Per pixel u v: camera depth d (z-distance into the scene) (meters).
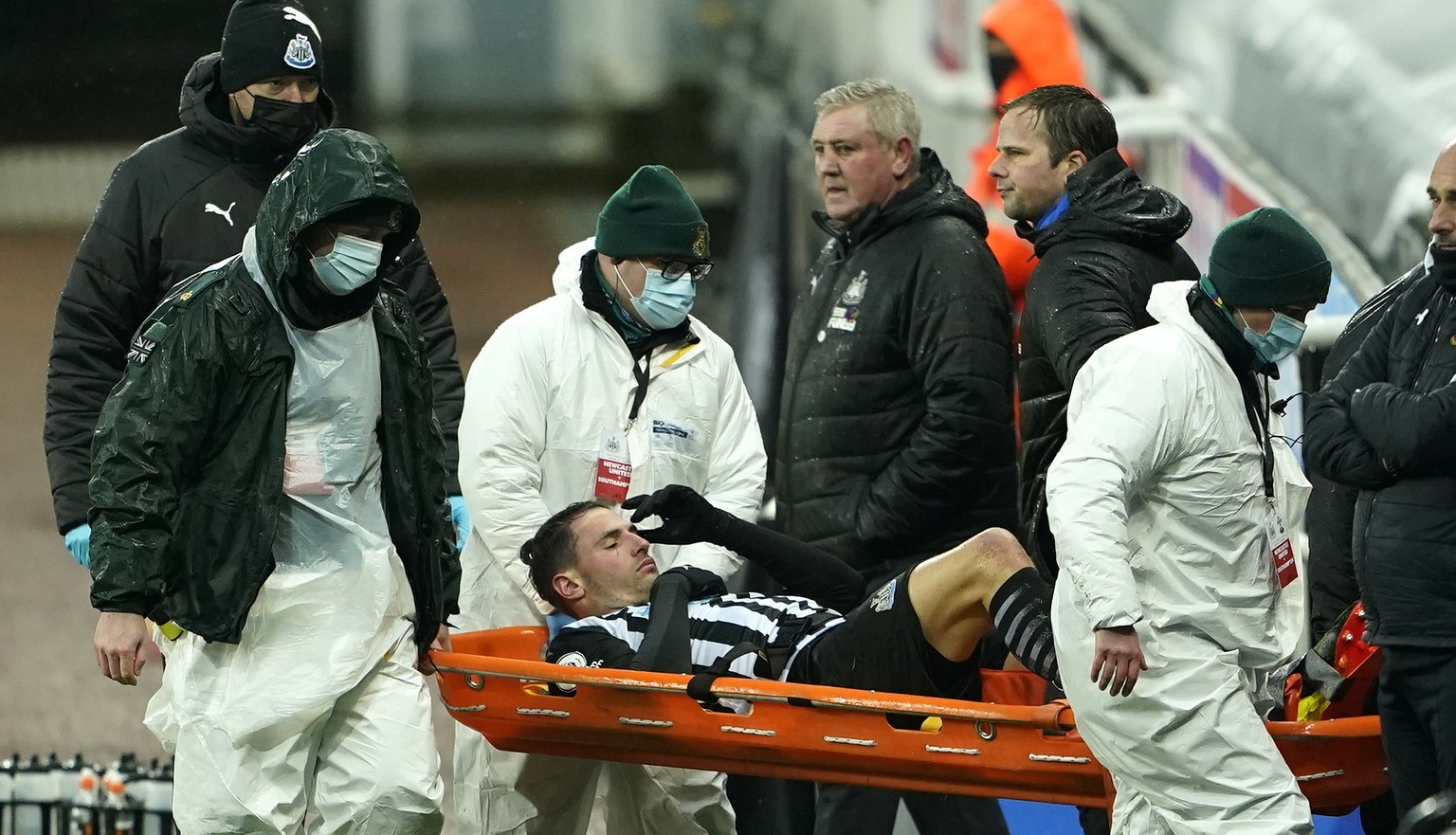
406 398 14.77
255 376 13.91
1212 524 13.40
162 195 16.80
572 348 16.92
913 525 17.34
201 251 16.77
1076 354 14.99
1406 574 13.71
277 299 13.97
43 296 61.22
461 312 57.53
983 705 13.76
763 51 51.88
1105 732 13.38
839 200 17.80
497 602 17.38
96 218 16.91
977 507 17.48
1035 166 15.97
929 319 17.22
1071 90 16.08
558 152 72.50
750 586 21.34
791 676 15.99
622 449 16.91
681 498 15.96
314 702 14.12
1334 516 15.70
